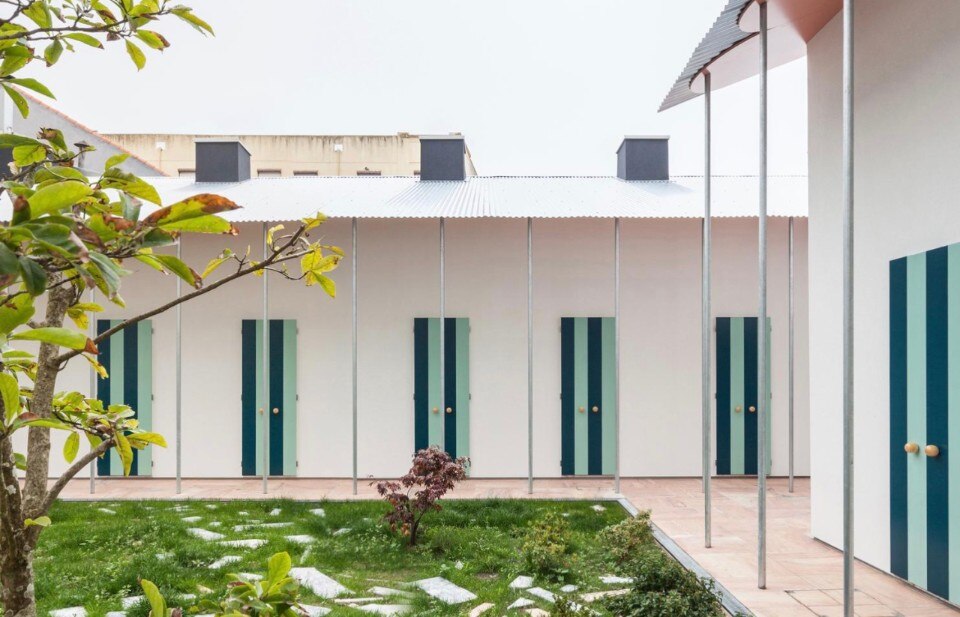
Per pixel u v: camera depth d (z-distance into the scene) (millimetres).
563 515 7188
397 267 9922
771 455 9742
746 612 4570
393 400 9859
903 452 5188
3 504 1214
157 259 1186
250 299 9875
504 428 9828
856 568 5598
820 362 6516
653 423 9781
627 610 4250
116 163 1356
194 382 9844
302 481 9633
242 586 1724
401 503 6109
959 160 4715
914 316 5066
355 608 4625
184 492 8766
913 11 5188
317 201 9617
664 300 9844
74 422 1604
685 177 11547
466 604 4723
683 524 7066
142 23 1498
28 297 993
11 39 1398
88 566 5453
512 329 9875
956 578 4582
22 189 1030
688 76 6402
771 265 9820
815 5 5715
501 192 10305
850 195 4008
